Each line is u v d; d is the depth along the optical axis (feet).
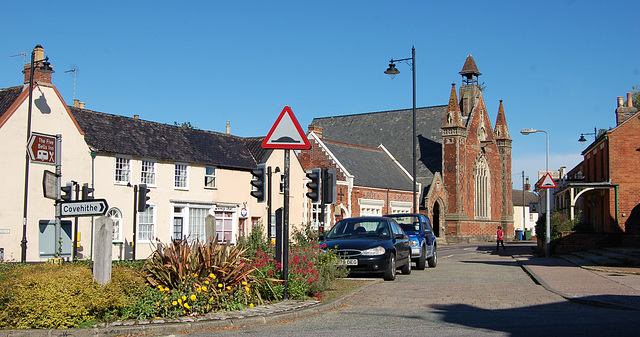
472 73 227.20
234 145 137.80
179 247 37.35
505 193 236.02
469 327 32.04
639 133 94.68
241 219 134.92
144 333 30.68
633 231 93.30
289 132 40.22
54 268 35.86
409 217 76.28
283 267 41.04
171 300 34.47
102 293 32.40
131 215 108.47
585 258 81.51
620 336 29.17
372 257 54.49
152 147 114.93
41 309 30.48
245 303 37.65
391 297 44.52
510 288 50.01
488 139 228.63
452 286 51.57
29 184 93.09
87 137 104.22
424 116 230.27
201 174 124.06
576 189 106.01
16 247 90.68
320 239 61.26
